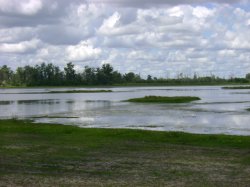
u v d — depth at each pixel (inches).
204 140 1081.4
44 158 829.8
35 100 3715.6
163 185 601.9
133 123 1667.1
